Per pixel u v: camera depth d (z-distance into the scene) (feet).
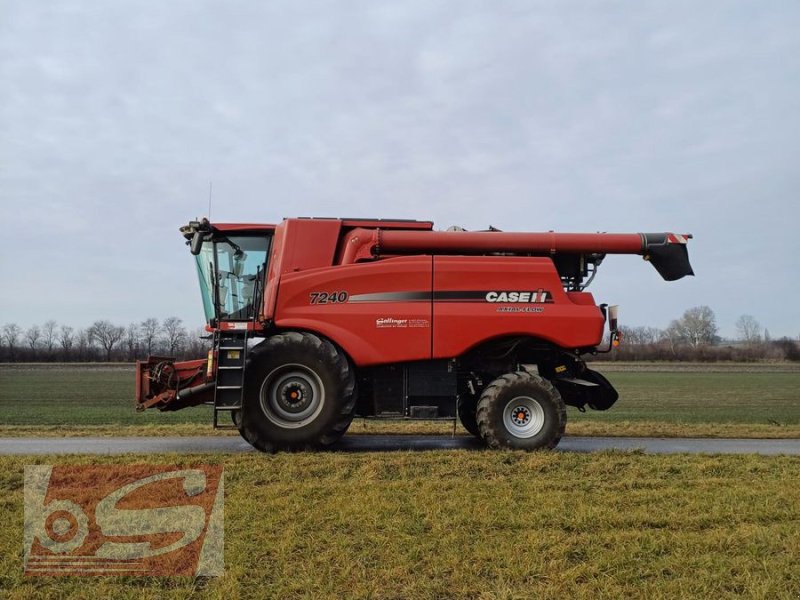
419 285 33.45
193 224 33.27
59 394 111.55
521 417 33.19
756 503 22.79
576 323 33.86
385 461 28.30
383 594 15.38
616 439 42.09
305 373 32.37
